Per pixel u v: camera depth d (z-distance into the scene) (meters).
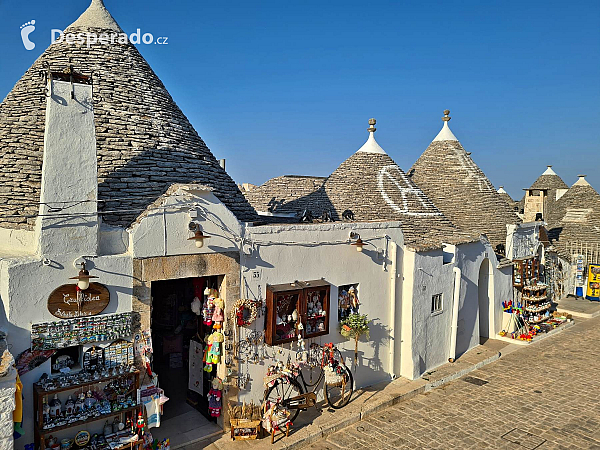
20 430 6.28
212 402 8.91
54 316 6.89
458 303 13.95
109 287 7.36
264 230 9.26
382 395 11.02
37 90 9.66
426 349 12.79
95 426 7.31
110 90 10.30
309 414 9.92
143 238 7.68
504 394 11.68
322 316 10.05
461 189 18.48
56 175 6.93
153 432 8.82
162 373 11.58
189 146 10.76
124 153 9.52
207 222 8.39
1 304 6.56
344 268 10.83
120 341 7.52
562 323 18.50
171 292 11.80
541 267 20.02
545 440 9.35
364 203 15.02
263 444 8.59
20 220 7.81
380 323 11.78
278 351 9.61
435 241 13.72
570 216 25.78
